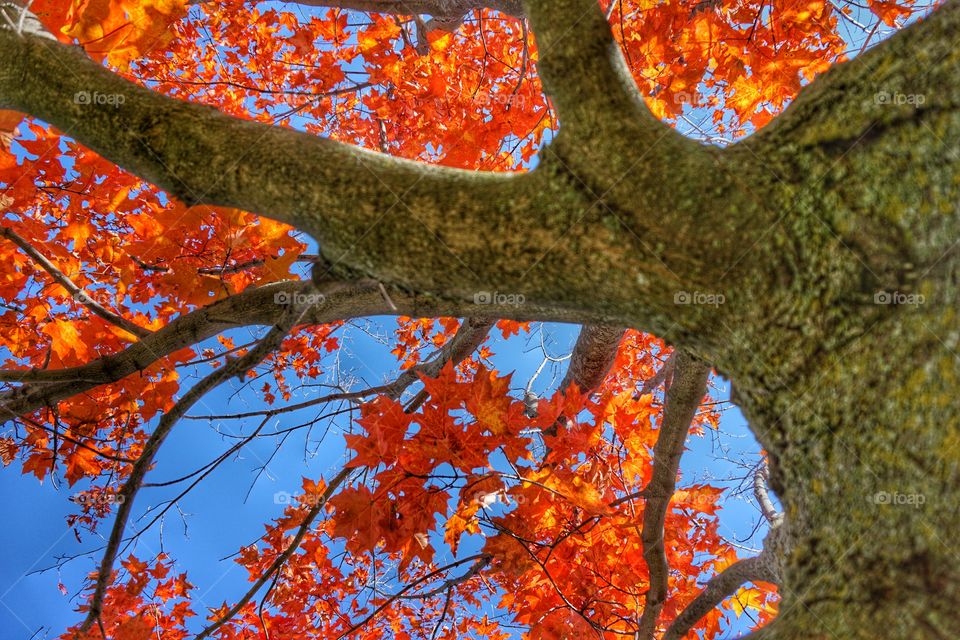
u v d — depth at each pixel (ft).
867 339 4.06
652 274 4.46
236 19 17.99
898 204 4.12
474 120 14.16
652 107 13.83
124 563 14.52
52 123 5.52
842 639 3.52
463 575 11.61
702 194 4.33
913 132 4.17
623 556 11.75
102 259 12.75
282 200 4.96
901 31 4.46
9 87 5.58
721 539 12.88
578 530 11.30
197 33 18.16
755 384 4.52
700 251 4.34
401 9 13.56
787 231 4.26
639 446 11.66
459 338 14.82
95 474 13.04
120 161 5.33
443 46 14.58
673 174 4.40
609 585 11.64
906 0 10.97
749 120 13.15
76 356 11.65
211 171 5.03
